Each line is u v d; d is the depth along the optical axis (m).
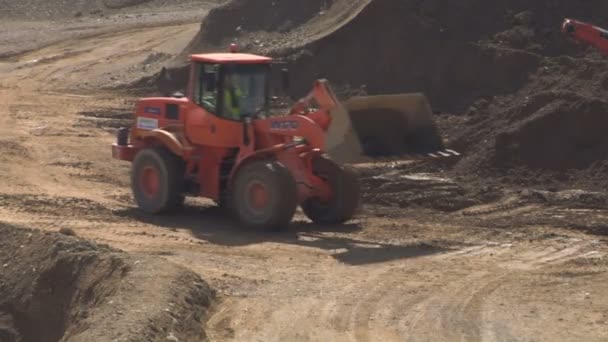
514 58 80.19
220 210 62.16
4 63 135.50
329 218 57.84
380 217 60.84
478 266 48.88
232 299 43.06
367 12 90.12
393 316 40.97
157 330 36.88
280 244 53.34
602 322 40.41
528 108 72.81
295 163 56.16
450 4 87.38
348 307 42.12
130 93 111.12
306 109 56.03
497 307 42.25
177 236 54.91
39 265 49.81
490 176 69.00
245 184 56.34
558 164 68.44
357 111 54.28
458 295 43.97
